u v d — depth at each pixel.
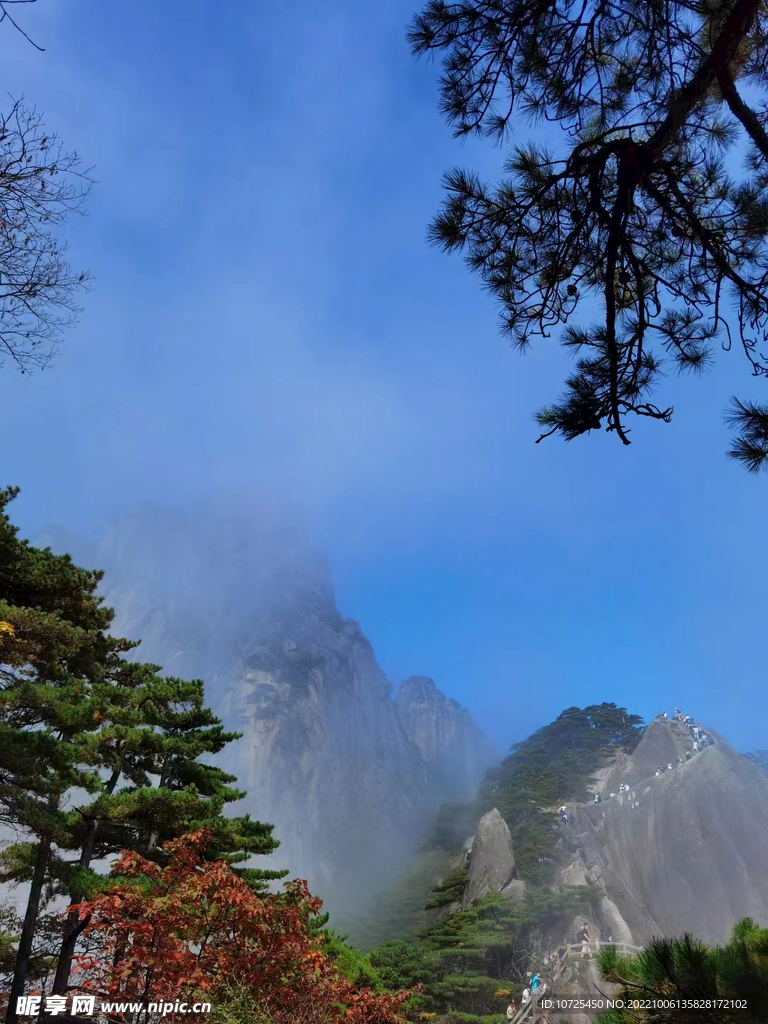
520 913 62.69
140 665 27.08
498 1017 45.00
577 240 6.02
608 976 5.41
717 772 89.69
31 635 19.05
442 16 5.90
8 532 22.19
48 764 18.52
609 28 5.76
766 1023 4.62
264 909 11.27
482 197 6.27
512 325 6.36
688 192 5.98
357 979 28.61
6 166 5.32
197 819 22.59
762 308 5.71
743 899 78.25
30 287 5.59
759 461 5.76
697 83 4.95
